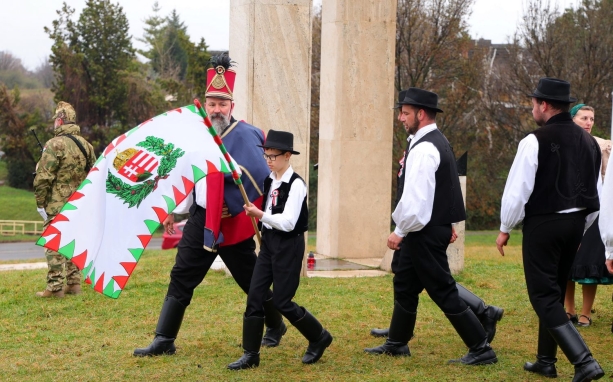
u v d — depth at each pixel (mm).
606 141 7098
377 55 11133
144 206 5238
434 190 5348
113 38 43594
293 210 5312
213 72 5875
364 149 11211
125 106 42531
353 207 11219
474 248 17531
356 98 11141
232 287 8383
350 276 9320
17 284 8898
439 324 6852
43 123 45938
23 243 32812
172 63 56156
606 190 4766
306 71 8984
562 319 4922
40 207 7969
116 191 5234
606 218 4762
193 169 5336
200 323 6863
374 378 5207
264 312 5902
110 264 5145
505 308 7590
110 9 43531
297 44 8938
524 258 5105
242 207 5801
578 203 4988
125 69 43469
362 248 11266
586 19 26531
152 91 43031
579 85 25438
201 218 5770
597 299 8133
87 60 43062
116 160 5293
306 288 8406
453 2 27500
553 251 5012
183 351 5930
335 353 5867
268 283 5477
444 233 5410
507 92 27875
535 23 26438
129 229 5195
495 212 32688
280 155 5387
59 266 8055
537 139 5012
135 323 6949
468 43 28234
